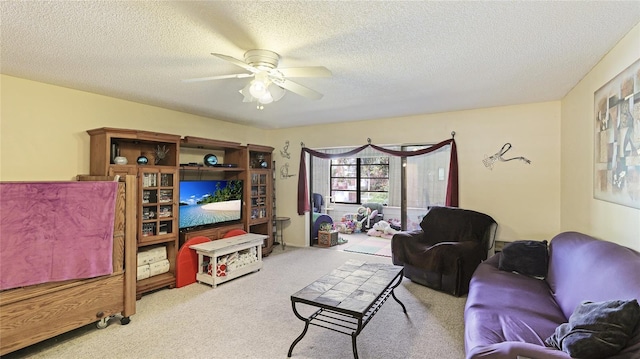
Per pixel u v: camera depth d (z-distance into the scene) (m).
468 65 2.61
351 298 2.24
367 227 7.10
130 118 3.82
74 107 3.33
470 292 2.56
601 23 1.89
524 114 4.00
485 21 1.87
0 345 2.12
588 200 2.83
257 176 5.21
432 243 3.98
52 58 2.46
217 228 4.34
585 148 2.90
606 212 2.39
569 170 3.42
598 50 2.29
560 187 3.79
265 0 1.64
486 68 2.68
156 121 4.12
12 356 2.26
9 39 2.12
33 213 2.30
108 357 2.26
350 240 6.39
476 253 3.48
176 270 3.68
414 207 4.95
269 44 2.19
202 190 4.30
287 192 5.96
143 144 3.92
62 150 3.26
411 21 1.88
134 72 2.79
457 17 1.83
